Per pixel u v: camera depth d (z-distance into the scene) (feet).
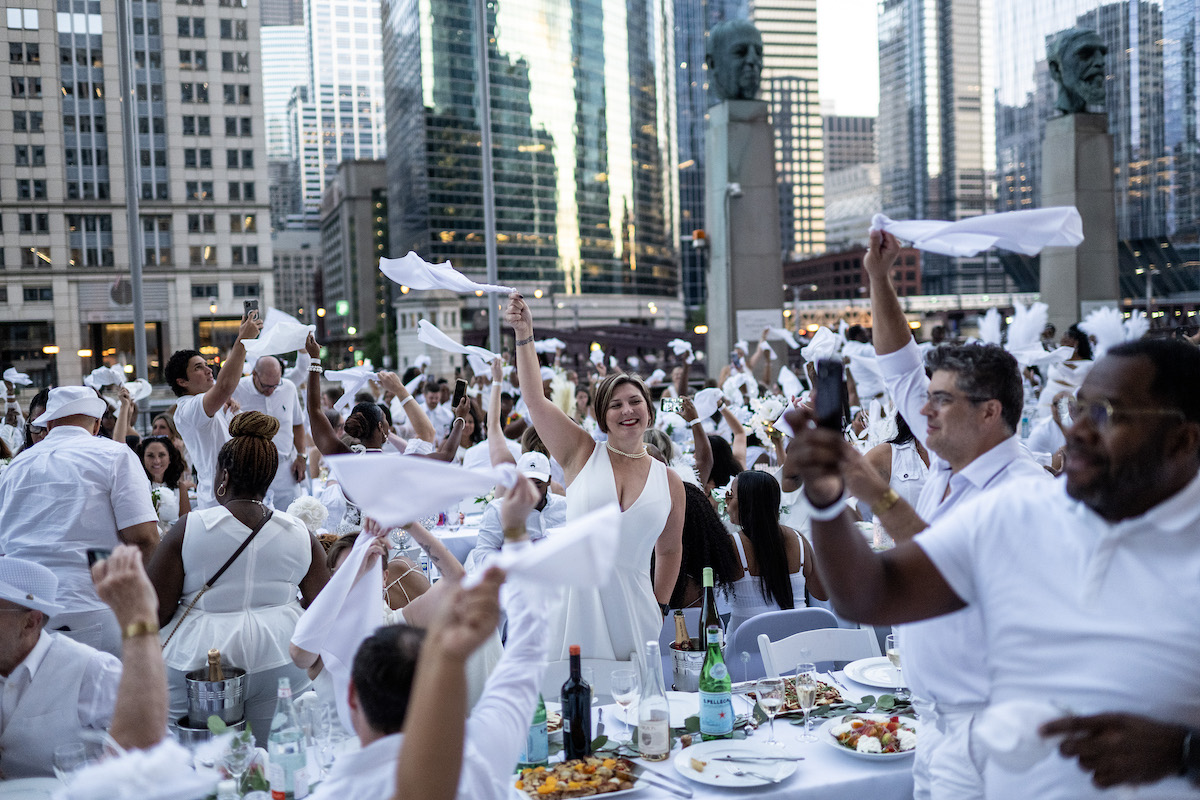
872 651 12.96
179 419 18.80
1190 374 5.10
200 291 259.39
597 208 380.78
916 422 9.54
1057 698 5.19
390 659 6.12
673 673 12.50
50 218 244.63
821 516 5.29
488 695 6.57
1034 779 5.41
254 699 12.09
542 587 5.22
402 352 203.51
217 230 260.21
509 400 34.09
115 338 253.24
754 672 13.61
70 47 245.65
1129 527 5.17
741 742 10.00
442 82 341.41
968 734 7.38
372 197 506.89
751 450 30.91
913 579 5.76
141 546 14.02
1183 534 5.09
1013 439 8.30
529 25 356.59
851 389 29.48
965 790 7.34
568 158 369.71
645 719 9.89
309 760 9.88
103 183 250.16
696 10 645.10
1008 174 494.59
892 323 9.51
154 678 6.90
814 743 10.23
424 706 5.06
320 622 9.63
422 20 338.54
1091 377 5.38
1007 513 5.69
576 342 138.00
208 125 258.78
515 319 12.87
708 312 71.05
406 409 21.63
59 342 245.45
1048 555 5.44
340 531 19.08
